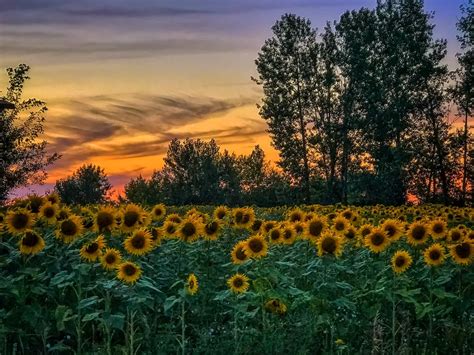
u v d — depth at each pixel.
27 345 7.05
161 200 62.50
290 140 62.06
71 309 7.06
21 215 7.44
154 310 7.48
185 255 8.55
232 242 10.77
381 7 60.81
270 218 21.19
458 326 7.88
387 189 56.34
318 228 8.63
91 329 7.55
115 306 7.38
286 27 62.44
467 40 54.41
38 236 7.18
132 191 62.41
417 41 59.19
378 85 58.97
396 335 7.76
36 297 7.21
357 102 59.97
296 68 62.88
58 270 7.39
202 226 8.48
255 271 7.66
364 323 7.72
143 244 7.38
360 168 59.41
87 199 64.06
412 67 59.50
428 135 59.62
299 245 9.02
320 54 62.06
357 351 7.27
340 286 7.59
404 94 58.75
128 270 6.62
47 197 9.06
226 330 7.49
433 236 9.27
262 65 63.12
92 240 7.68
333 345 7.35
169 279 7.75
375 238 8.68
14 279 6.84
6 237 8.43
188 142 81.94
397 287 7.91
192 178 80.44
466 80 55.53
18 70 30.89
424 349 7.04
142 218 8.26
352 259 9.14
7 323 6.89
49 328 6.79
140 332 7.41
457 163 59.09
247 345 6.95
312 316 7.40
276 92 63.09
